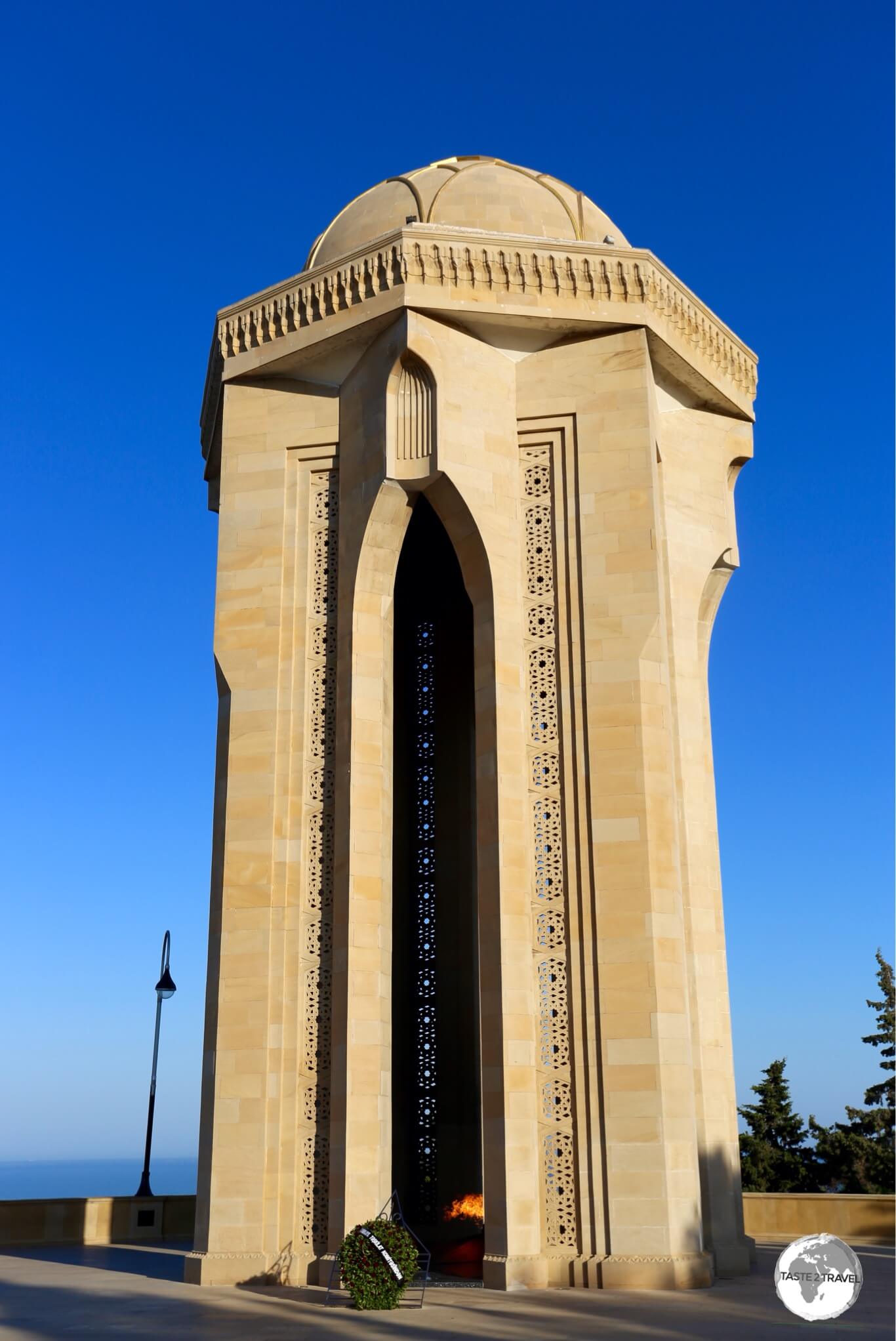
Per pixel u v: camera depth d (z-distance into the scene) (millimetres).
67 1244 22453
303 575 18594
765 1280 16094
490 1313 13023
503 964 16031
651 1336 11281
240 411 19531
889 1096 35719
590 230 19984
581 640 17406
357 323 18156
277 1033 16719
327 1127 16391
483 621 17531
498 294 17984
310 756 17859
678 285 18891
